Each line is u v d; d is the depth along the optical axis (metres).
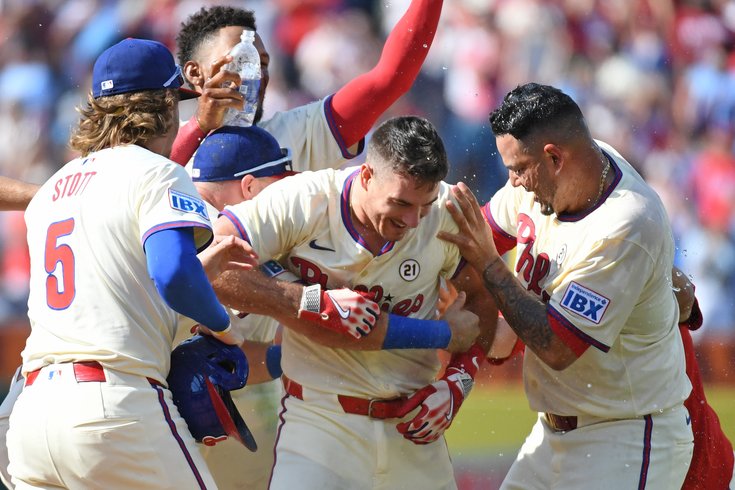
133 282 13.77
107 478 13.59
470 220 15.62
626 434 15.85
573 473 16.14
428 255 15.64
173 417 13.93
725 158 46.31
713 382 36.03
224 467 17.78
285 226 15.21
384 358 15.75
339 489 15.46
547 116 15.12
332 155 18.81
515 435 30.11
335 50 46.31
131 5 46.12
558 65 46.56
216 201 16.28
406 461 16.00
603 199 15.43
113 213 13.79
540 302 15.57
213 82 17.00
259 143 16.47
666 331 15.95
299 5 46.97
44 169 43.44
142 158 14.08
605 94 46.72
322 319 14.89
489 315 16.44
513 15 46.50
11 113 43.94
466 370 15.87
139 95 14.41
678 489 16.42
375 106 18.62
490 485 25.72
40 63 44.94
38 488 14.05
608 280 15.17
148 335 13.86
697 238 44.38
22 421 13.86
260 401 17.97
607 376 15.80
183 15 45.88
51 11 45.75
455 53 46.09
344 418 15.59
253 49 17.62
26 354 14.24
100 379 13.52
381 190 14.55
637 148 46.28
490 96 45.69
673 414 16.12
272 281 15.02
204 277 13.29
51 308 13.91
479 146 44.94
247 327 17.61
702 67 48.16
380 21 47.66
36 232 14.38
